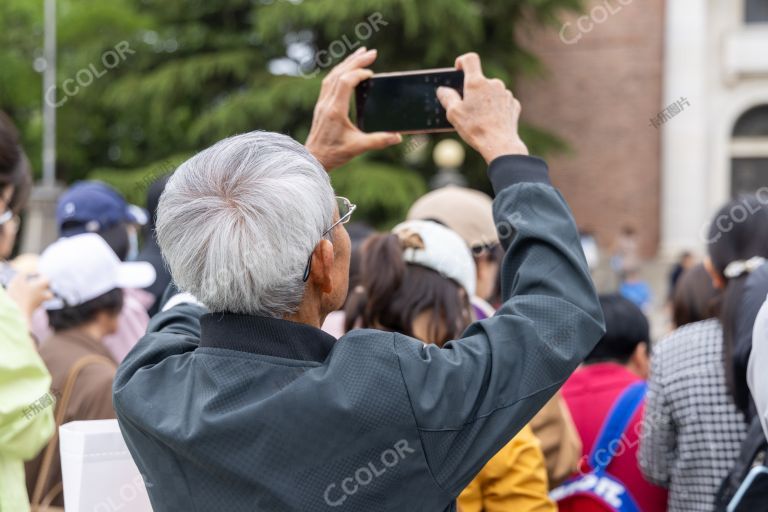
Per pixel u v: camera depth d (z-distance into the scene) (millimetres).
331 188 1288
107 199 3342
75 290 2480
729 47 15422
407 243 1973
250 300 1229
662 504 2436
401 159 14234
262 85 13797
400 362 1214
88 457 1514
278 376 1224
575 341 1244
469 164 14211
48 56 12180
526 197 1327
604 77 15781
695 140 15156
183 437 1192
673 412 2256
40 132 15516
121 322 2895
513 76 14719
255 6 14523
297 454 1175
